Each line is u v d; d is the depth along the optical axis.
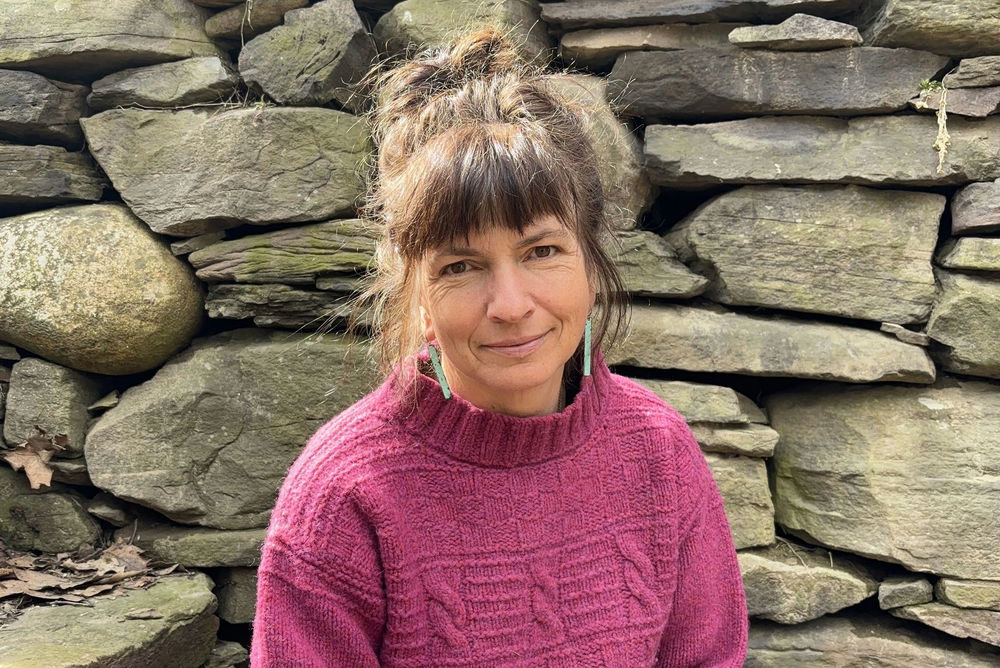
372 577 1.12
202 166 2.18
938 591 2.04
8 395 2.22
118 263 2.16
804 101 2.05
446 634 1.13
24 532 2.23
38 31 2.20
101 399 2.30
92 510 2.25
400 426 1.18
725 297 2.18
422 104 1.17
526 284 1.04
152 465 2.20
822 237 2.09
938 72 2.00
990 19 1.91
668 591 1.26
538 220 1.02
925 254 2.05
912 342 2.05
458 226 1.00
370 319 2.08
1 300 2.13
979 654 2.02
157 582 2.13
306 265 2.17
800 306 2.11
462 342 1.06
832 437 2.12
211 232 2.25
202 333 2.36
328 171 2.16
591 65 2.26
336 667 1.11
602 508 1.24
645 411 1.32
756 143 2.10
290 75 2.16
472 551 1.16
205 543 2.19
